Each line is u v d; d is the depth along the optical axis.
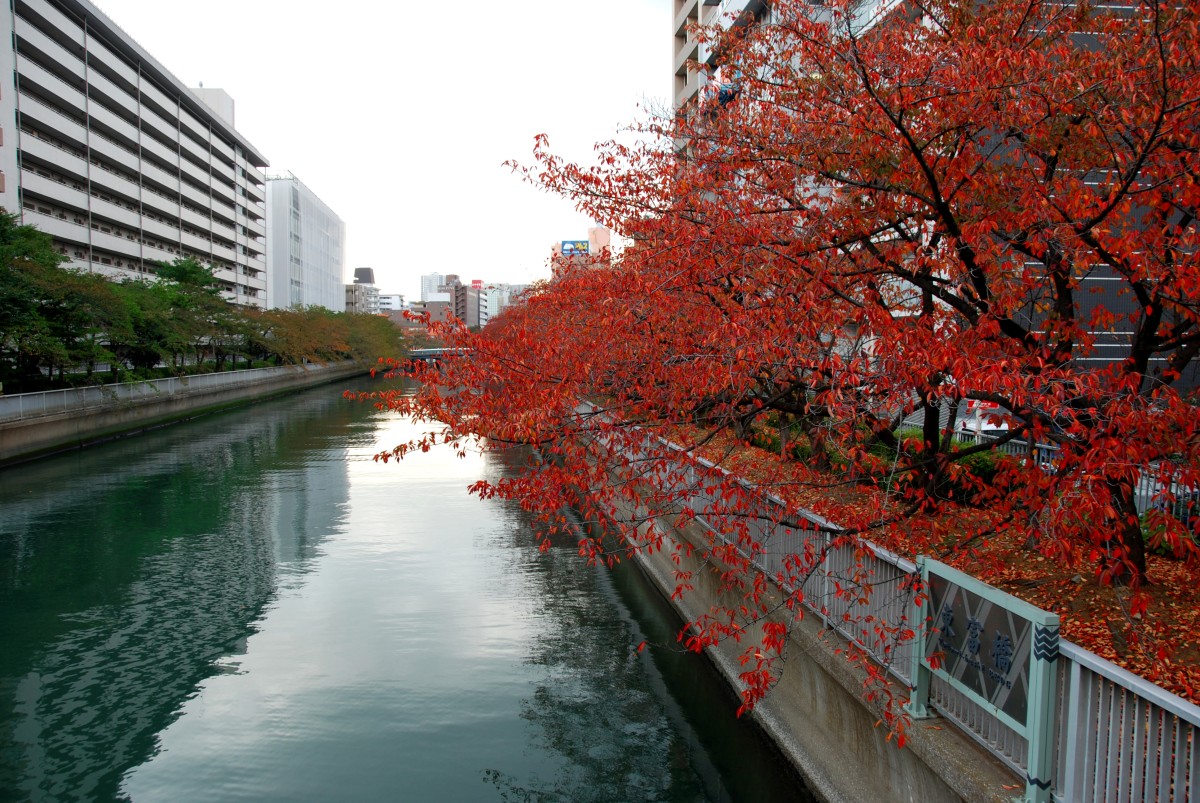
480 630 12.49
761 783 8.18
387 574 15.37
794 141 7.16
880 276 7.46
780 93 8.00
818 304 6.12
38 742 9.04
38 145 46.41
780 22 8.15
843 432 5.77
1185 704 3.59
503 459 30.25
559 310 11.45
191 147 70.75
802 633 7.50
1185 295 5.42
